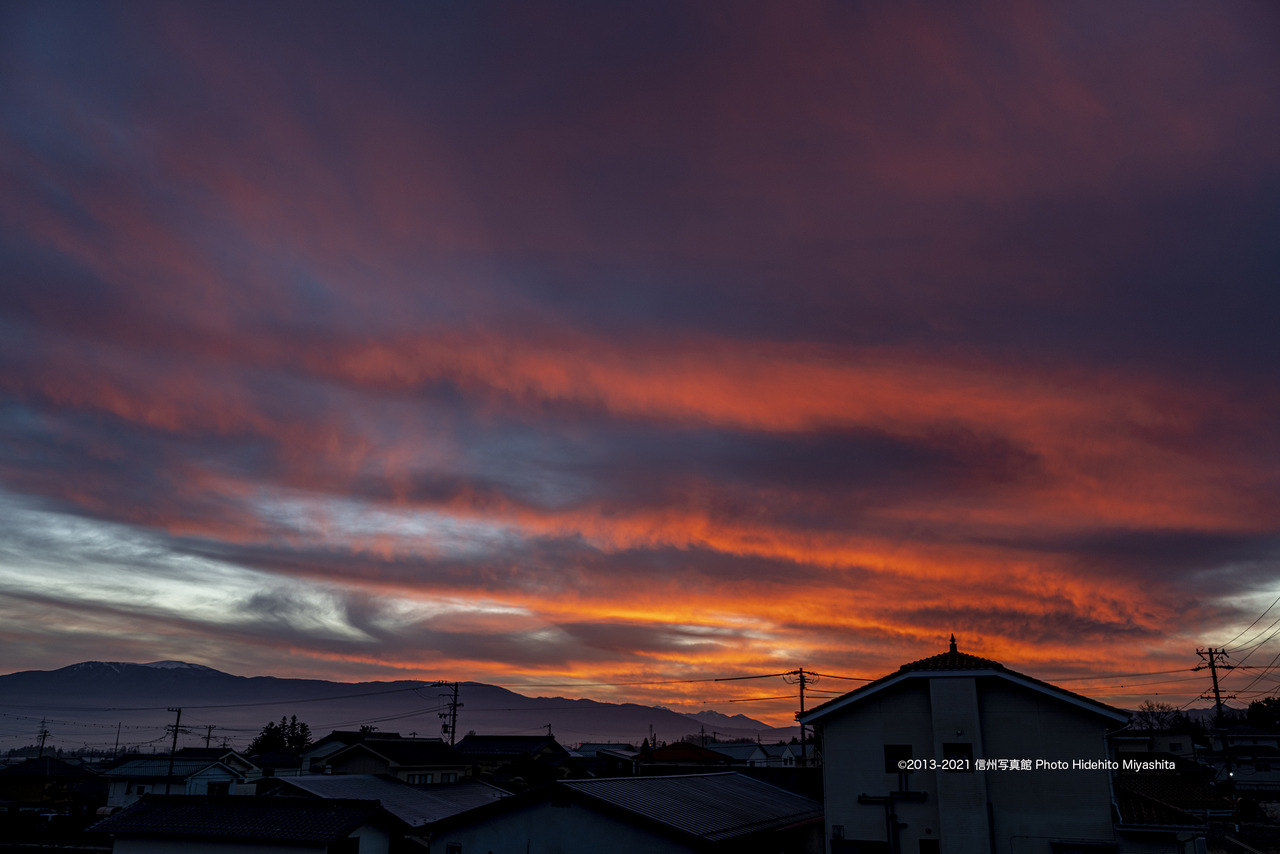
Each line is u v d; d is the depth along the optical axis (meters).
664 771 49.38
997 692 25.05
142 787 64.69
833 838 25.30
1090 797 23.48
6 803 68.00
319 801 34.62
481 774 74.62
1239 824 32.84
